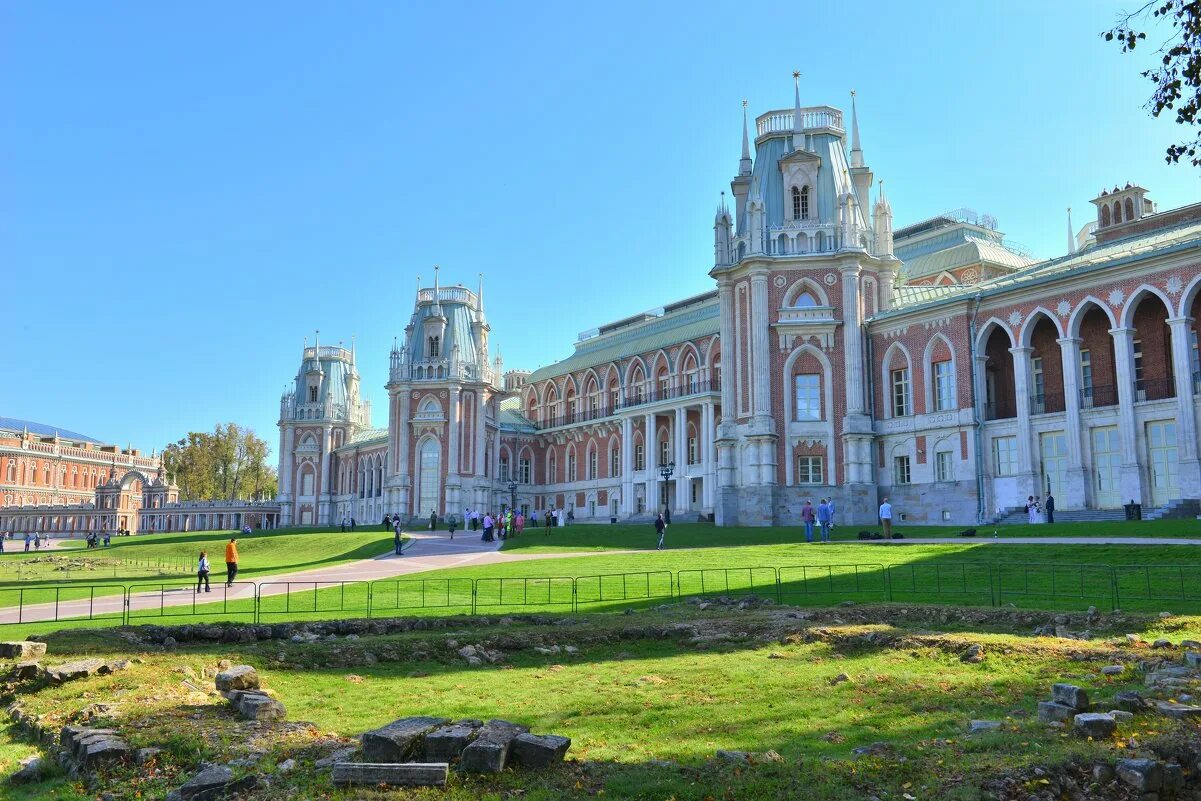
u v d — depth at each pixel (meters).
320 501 119.50
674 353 86.19
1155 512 42.66
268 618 23.73
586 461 97.25
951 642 16.72
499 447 98.81
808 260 58.84
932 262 73.06
